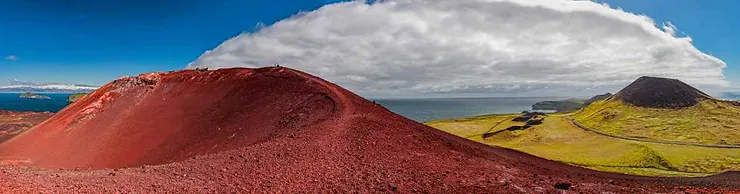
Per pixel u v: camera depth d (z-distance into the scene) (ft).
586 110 516.32
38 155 139.95
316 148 76.07
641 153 274.16
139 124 152.87
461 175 67.97
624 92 500.33
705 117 380.37
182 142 129.18
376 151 77.10
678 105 427.74
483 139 389.39
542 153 295.48
